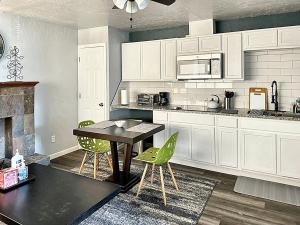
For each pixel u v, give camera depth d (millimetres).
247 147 3461
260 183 3330
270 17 3783
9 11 3479
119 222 2416
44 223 1260
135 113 5145
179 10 3494
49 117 4297
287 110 3748
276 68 3787
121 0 2223
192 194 3006
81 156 4531
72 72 4762
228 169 3682
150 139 4578
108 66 4570
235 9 3473
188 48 4094
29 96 3742
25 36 3805
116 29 4758
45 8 3352
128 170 3160
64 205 1448
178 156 4043
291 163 3180
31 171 1991
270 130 3268
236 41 3693
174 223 2398
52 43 4277
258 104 3906
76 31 4809
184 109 4043
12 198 1529
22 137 3678
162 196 2947
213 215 2555
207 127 3738
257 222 2426
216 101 4176
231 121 3539
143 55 4625
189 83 4527
